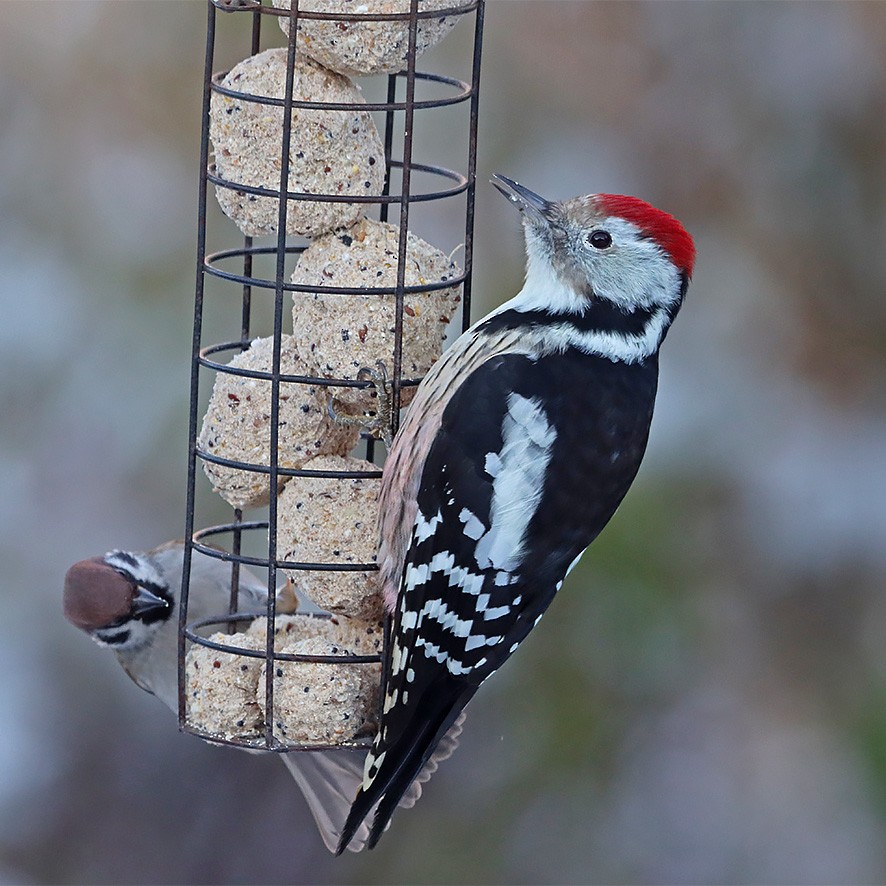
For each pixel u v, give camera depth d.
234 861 14.08
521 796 12.63
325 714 9.02
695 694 12.43
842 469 12.64
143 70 12.92
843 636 12.52
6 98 12.96
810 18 12.70
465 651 8.87
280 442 9.06
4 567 13.35
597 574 12.02
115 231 12.89
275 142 8.78
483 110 12.74
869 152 12.73
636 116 12.77
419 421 8.86
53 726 14.11
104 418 13.08
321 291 8.87
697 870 12.45
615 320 9.31
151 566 11.27
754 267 12.85
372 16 8.51
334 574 9.04
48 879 13.89
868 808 12.48
